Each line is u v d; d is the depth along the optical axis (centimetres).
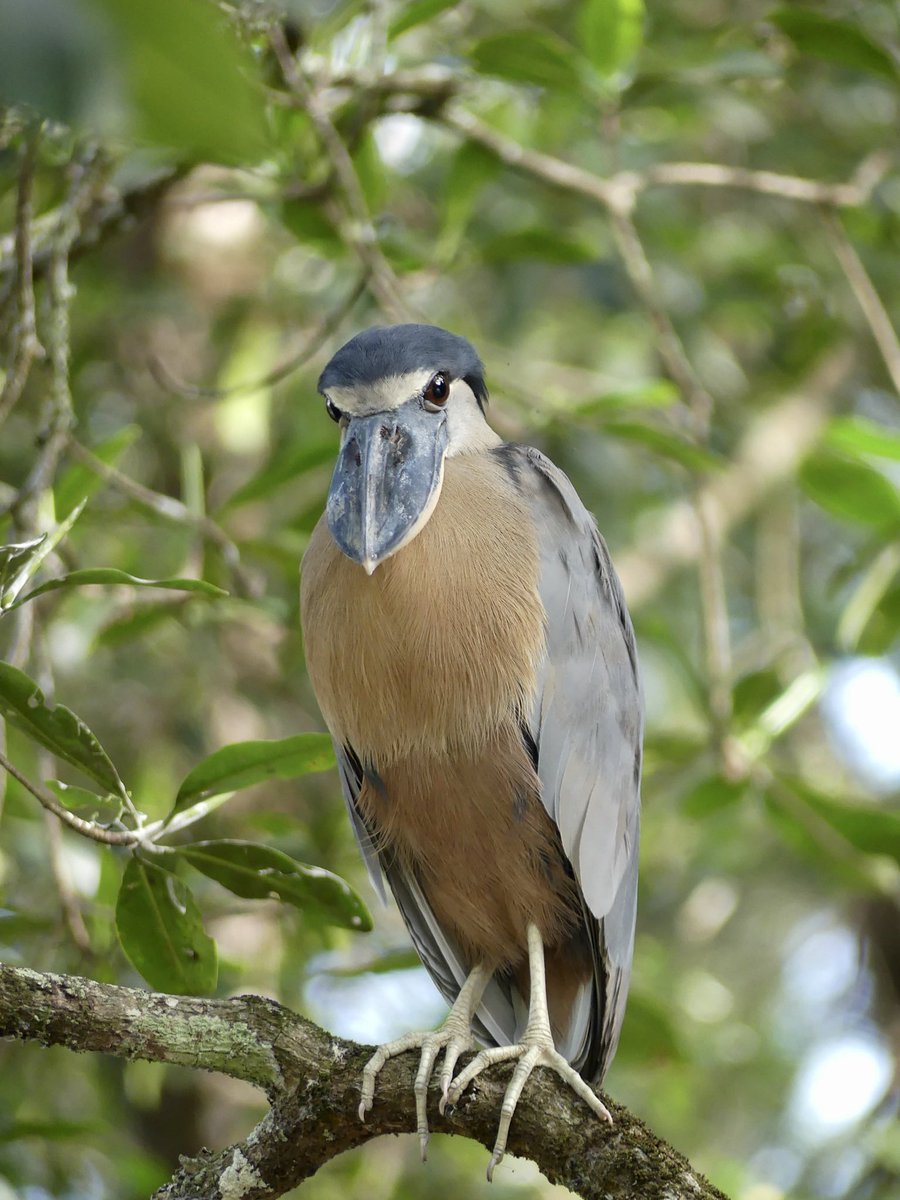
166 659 954
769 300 1071
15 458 923
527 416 791
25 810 743
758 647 998
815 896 1182
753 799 908
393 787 602
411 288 811
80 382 954
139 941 474
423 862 622
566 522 631
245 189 783
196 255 1040
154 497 660
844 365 1114
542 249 803
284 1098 450
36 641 677
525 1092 460
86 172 639
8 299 641
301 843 793
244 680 991
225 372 953
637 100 836
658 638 838
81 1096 888
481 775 588
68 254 735
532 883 604
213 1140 982
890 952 1202
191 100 136
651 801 989
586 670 614
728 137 1114
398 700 581
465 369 614
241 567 711
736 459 1045
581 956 627
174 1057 427
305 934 777
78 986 415
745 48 799
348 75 757
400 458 566
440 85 768
